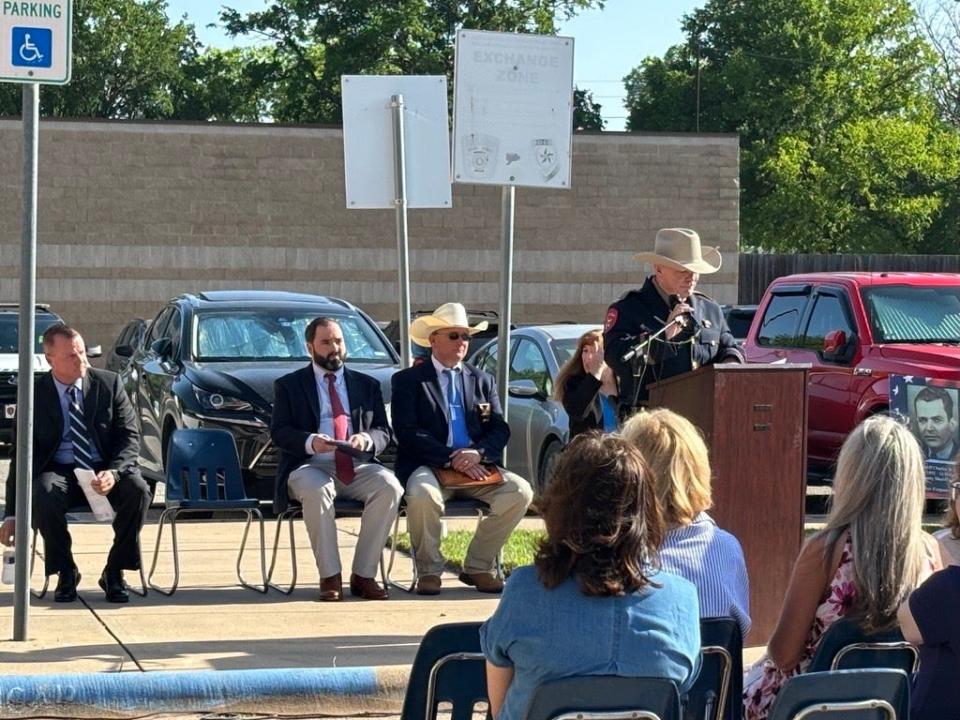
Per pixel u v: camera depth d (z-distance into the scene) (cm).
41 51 694
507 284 985
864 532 448
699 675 439
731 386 682
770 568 691
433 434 905
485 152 931
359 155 1010
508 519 882
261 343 1316
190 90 6303
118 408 847
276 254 2886
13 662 669
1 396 1766
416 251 2944
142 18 6259
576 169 2973
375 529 860
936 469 1192
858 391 1278
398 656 699
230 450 911
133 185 2830
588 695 347
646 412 468
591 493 362
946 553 482
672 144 2992
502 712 369
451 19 4925
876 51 5797
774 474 689
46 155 2800
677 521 453
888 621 443
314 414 885
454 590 891
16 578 717
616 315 750
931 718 416
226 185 2862
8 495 812
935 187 5731
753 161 5512
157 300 2844
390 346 1349
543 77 937
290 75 5222
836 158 5422
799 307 1391
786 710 382
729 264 3025
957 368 1197
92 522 1152
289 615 802
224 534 1112
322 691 624
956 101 5016
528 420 1287
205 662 677
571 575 363
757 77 5672
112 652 695
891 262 3050
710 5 6172
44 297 2800
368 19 4903
